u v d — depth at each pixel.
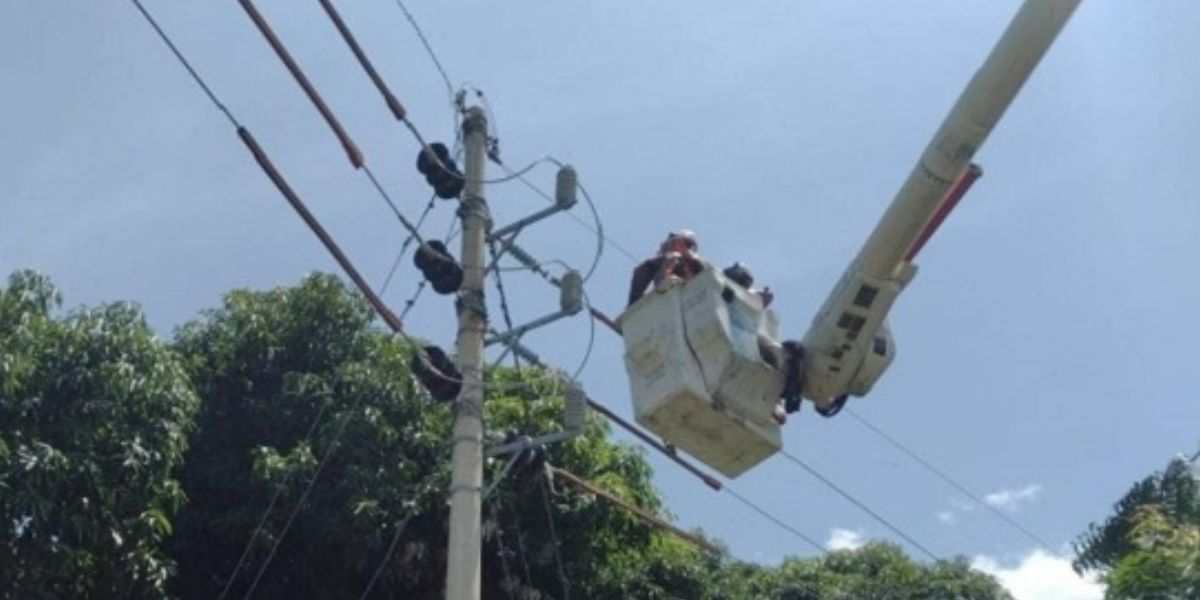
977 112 9.52
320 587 19.97
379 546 19.30
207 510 19.88
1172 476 14.45
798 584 29.41
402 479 19.59
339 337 21.02
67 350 17.31
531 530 20.62
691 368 10.94
